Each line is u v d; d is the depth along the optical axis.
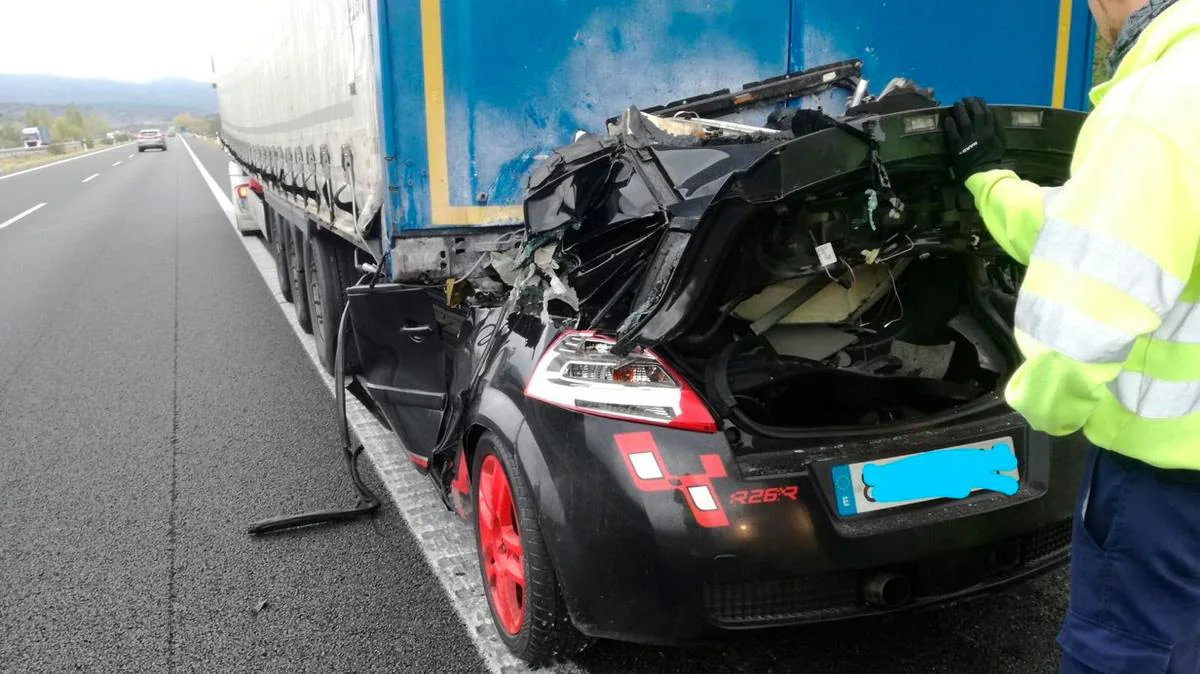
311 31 5.04
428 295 3.58
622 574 2.25
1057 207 1.44
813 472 2.21
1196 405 1.54
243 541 3.78
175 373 6.42
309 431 5.15
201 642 3.04
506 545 2.81
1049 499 2.36
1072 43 4.34
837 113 3.88
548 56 3.60
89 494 4.32
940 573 2.28
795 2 3.82
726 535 2.14
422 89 3.46
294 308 8.46
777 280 2.19
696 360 2.39
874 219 2.11
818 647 2.86
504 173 3.63
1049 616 2.96
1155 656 1.65
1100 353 1.40
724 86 3.86
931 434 2.36
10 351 7.25
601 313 2.50
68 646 3.04
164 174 33.62
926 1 3.98
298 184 6.23
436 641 3.00
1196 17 1.40
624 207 2.55
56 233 15.94
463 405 3.05
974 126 1.95
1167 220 1.36
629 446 2.26
